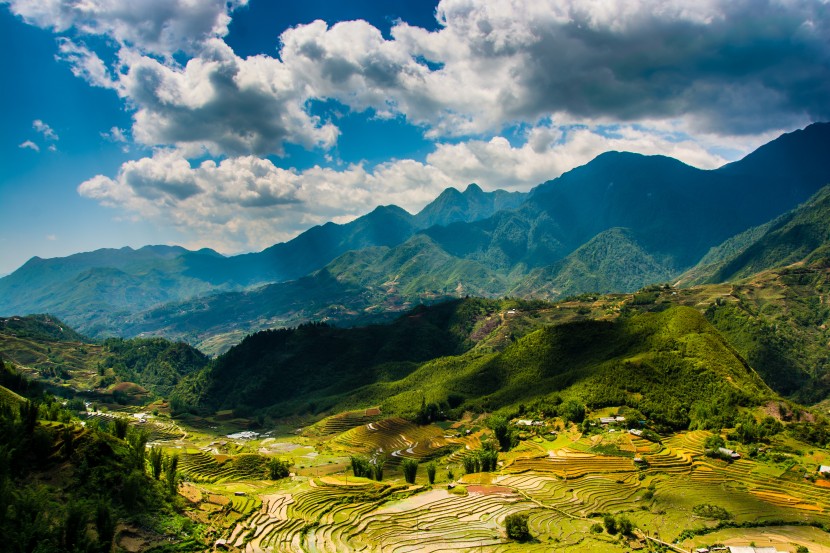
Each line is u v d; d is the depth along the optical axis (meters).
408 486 165.25
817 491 139.62
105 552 95.88
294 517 135.25
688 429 190.88
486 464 177.88
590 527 129.62
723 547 116.12
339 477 176.38
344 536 126.94
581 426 198.88
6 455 97.25
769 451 163.75
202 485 160.00
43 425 115.94
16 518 89.88
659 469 159.88
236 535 119.69
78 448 115.81
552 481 158.88
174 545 106.81
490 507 143.62
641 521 131.25
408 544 122.94
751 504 135.75
